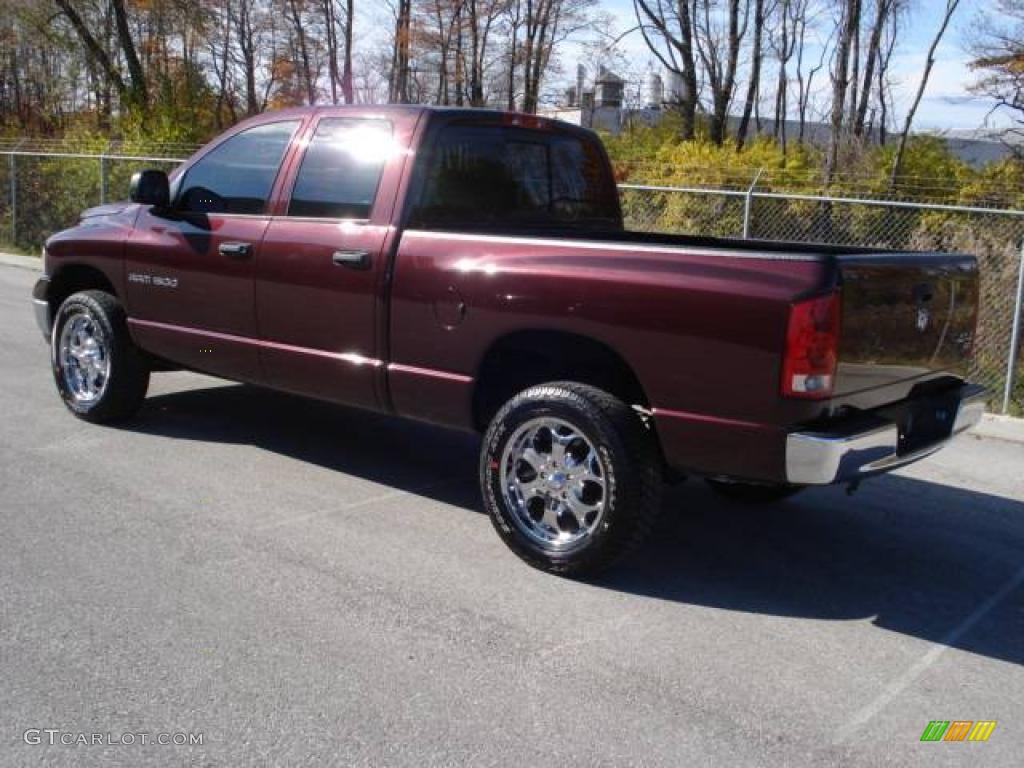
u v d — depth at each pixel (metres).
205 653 3.59
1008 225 10.52
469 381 4.68
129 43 28.12
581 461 4.36
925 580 4.65
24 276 14.70
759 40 30.39
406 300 4.84
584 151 6.02
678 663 3.68
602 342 4.22
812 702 3.45
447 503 5.35
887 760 3.12
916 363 4.39
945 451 7.06
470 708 3.30
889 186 15.12
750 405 3.89
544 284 4.35
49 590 4.04
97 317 6.26
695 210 12.41
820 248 5.25
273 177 5.53
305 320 5.29
